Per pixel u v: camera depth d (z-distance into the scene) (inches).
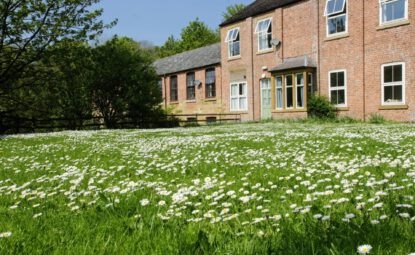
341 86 780.0
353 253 70.5
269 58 952.3
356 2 741.9
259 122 880.9
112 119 912.3
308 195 122.6
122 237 93.0
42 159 306.5
